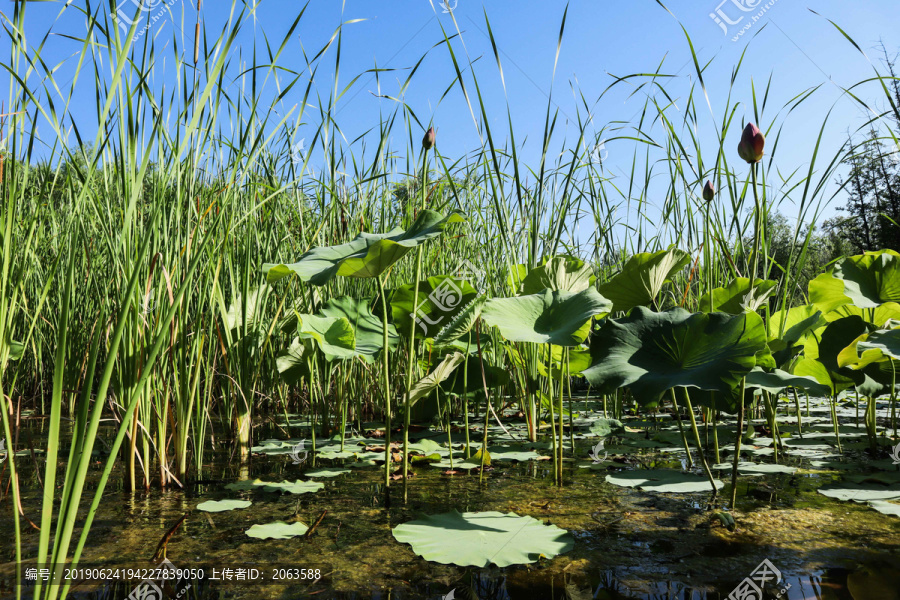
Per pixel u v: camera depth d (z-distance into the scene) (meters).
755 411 3.35
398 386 3.02
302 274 1.48
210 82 0.96
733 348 1.38
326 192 2.79
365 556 1.19
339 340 2.02
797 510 1.49
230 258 2.29
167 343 1.83
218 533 1.33
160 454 1.77
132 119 1.40
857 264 2.31
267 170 2.50
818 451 2.31
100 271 2.11
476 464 2.09
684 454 2.31
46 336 3.14
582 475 1.95
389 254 1.50
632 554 1.18
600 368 1.50
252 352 2.34
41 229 2.03
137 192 0.88
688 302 2.84
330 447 2.45
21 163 1.26
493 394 3.39
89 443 0.81
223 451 2.38
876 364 1.96
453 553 1.13
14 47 1.05
